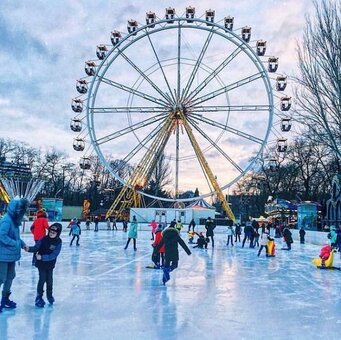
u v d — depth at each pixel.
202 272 14.97
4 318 7.54
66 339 6.39
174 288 11.29
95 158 96.88
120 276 13.46
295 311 8.64
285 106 44.91
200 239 27.77
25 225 36.03
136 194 57.03
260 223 54.38
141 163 46.12
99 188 93.56
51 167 87.25
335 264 18.97
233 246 30.28
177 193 45.34
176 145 45.62
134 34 44.41
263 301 9.67
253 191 82.25
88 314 8.03
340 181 45.19
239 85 43.84
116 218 56.88
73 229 26.88
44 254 8.61
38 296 8.56
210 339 6.51
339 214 44.66
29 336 6.50
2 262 7.66
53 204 43.06
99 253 21.89
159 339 6.46
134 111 45.09
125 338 6.49
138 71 44.56
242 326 7.33
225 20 44.06
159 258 15.67
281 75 45.44
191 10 44.19
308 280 13.38
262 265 17.81
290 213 50.97
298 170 63.88
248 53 43.53
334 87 19.80
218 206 102.69
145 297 9.89
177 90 44.91
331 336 6.80
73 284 11.65
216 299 9.79
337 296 10.48
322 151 54.00
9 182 27.45
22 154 84.12
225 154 44.03
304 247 31.30
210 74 44.72
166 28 44.31
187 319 7.77
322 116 20.05
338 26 20.22
